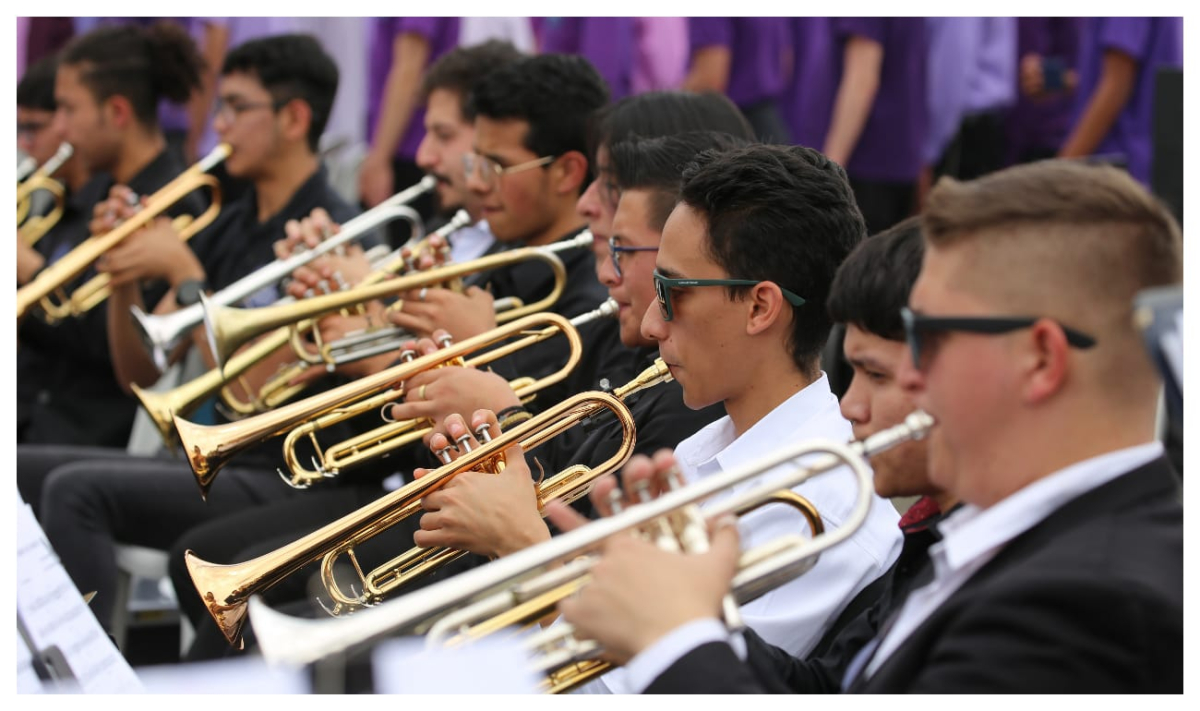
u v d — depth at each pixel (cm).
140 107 1440
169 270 1206
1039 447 436
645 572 434
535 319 832
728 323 662
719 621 437
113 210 1196
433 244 987
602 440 766
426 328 938
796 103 1719
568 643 488
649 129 880
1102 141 1680
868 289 526
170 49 1455
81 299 1274
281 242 1099
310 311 948
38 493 1148
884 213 1736
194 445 823
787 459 460
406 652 567
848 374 826
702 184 664
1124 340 430
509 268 1013
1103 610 404
